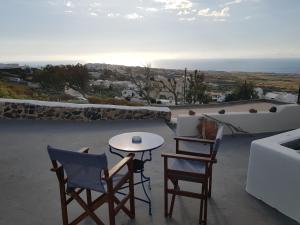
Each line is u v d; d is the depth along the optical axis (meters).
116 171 2.10
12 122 6.09
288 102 11.80
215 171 3.68
